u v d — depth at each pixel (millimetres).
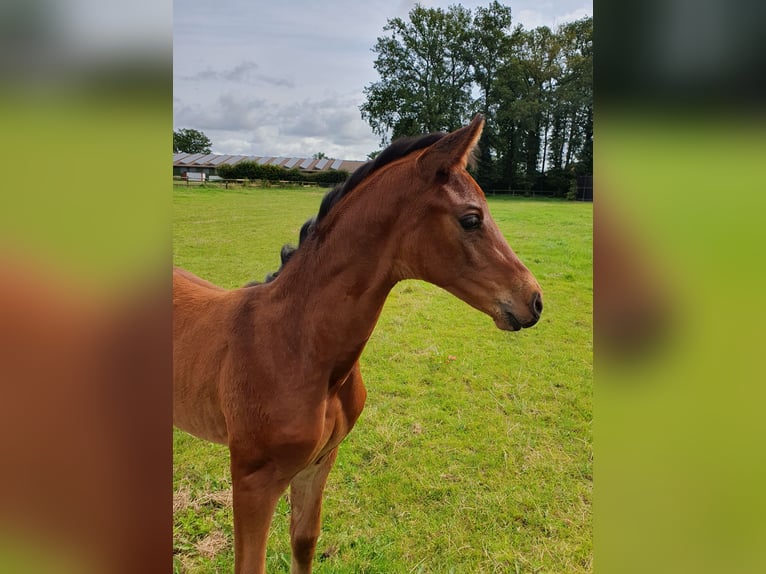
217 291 2287
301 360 1654
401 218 1579
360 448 3316
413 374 4312
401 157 1687
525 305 1552
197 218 9891
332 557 2488
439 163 1548
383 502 2861
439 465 3168
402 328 5312
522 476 3082
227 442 1996
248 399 1698
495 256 1565
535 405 3852
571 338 5051
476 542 2602
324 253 1650
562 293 6242
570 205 12539
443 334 5168
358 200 1638
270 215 10391
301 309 1669
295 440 1656
